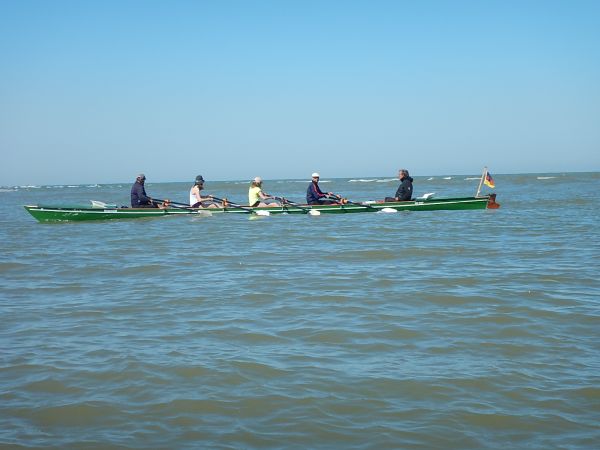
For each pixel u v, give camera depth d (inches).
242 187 3361.2
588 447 168.2
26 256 543.8
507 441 173.0
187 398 205.3
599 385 210.2
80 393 211.2
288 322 298.2
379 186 3174.2
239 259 500.7
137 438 177.6
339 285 382.3
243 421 187.9
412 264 456.4
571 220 787.4
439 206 962.7
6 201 2046.0
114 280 420.5
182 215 922.7
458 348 253.6
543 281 382.3
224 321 301.7
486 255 494.6
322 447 170.6
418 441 173.8
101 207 899.4
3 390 214.7
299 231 703.1
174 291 376.2
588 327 279.3
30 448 171.6
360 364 236.2
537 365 231.3
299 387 213.6
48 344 267.9
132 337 276.8
